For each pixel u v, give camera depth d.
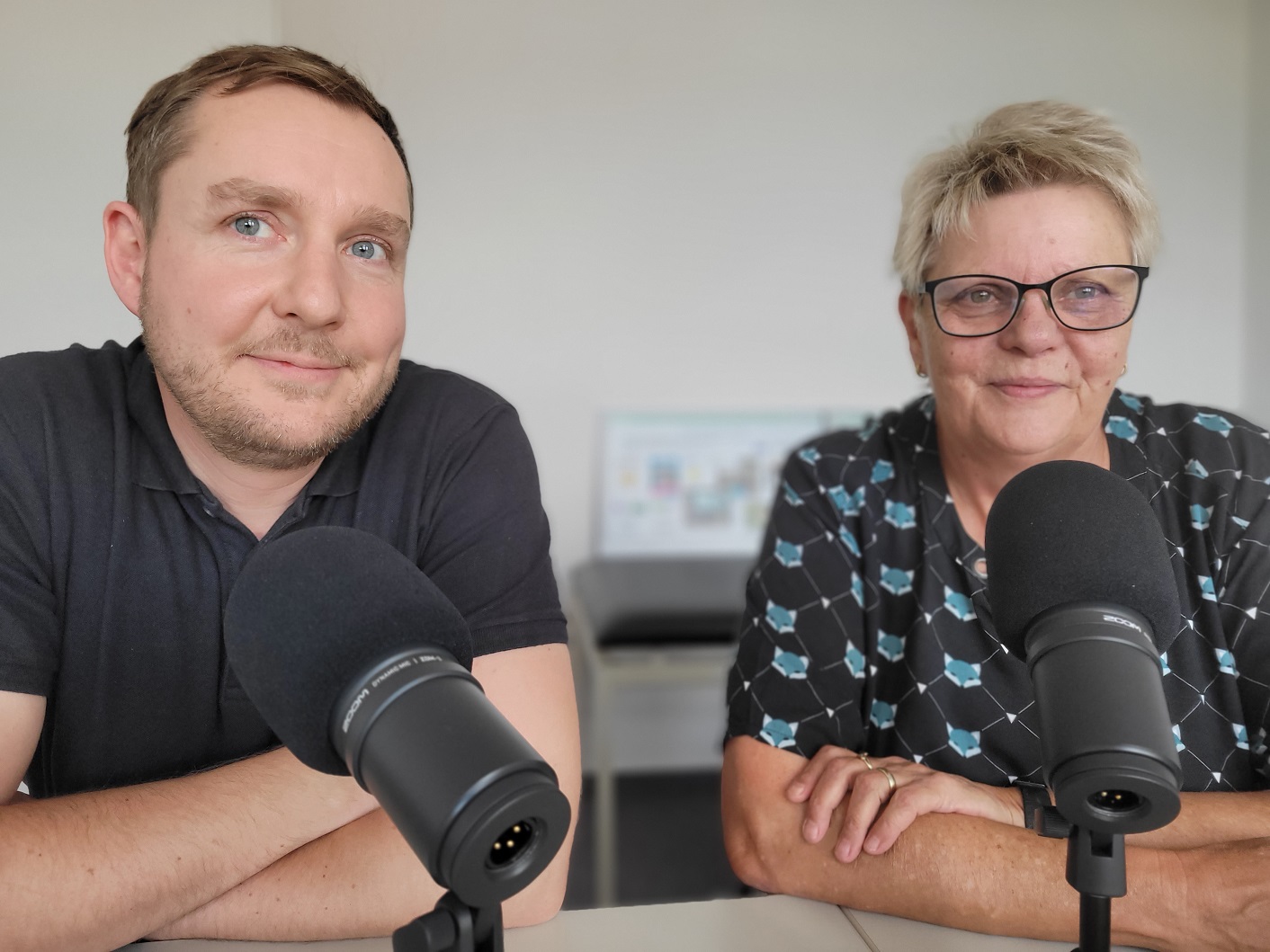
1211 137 3.64
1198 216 3.68
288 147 0.95
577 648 3.32
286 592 0.65
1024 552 0.72
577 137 3.42
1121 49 3.57
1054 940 1.00
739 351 3.55
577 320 3.48
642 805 3.38
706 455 3.45
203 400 1.00
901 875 1.06
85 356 1.19
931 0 3.49
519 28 3.35
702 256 3.51
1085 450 1.32
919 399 1.47
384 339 1.03
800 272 3.54
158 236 0.99
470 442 1.19
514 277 3.45
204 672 1.11
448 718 0.57
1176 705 1.25
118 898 0.88
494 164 3.40
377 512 1.15
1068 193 1.21
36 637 1.03
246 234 0.97
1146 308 3.70
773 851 1.17
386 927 0.94
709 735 3.65
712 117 3.46
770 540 1.44
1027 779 1.28
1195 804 1.11
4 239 1.94
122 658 1.09
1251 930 0.95
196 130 0.96
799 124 3.49
